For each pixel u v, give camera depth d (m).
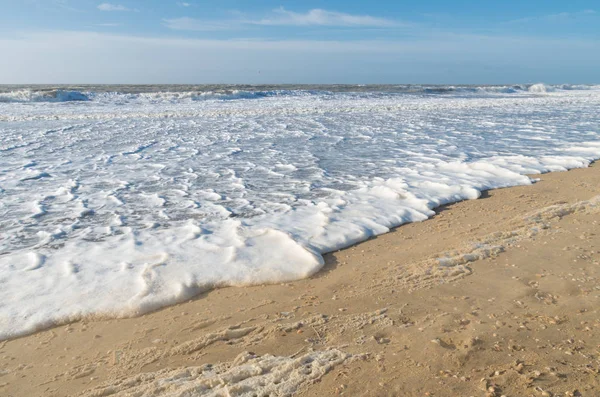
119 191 7.45
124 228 5.61
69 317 3.55
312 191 7.28
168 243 5.00
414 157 10.02
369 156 10.30
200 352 3.03
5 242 5.18
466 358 2.69
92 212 6.32
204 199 6.93
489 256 4.37
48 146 12.09
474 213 6.02
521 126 15.82
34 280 4.12
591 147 10.83
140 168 9.27
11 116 19.94
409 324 3.20
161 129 15.76
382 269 4.29
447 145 11.67
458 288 3.74
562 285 3.64
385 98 36.53
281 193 7.20
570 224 5.14
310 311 3.54
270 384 2.53
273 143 12.51
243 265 4.34
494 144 11.73
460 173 8.24
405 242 5.04
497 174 8.12
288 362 2.74
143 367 2.90
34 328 3.43
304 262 4.39
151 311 3.68
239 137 13.72
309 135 14.05
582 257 4.19
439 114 21.17
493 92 53.09
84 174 8.74
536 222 5.29
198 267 4.30
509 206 6.28
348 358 2.77
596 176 8.02
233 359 2.91
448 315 3.28
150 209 6.43
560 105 27.12
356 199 6.66
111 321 3.54
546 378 2.44
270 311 3.58
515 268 4.05
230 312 3.60
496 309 3.33
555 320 3.09
